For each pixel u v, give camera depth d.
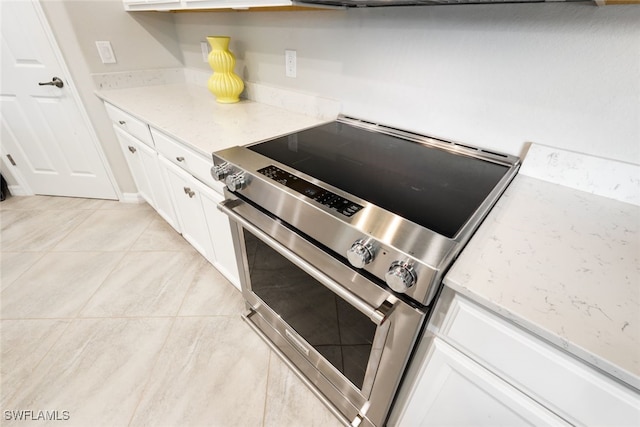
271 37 1.36
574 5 0.67
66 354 1.21
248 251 1.03
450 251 0.51
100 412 1.04
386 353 0.67
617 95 0.69
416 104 1.03
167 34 1.93
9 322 1.33
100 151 2.01
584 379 0.42
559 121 0.78
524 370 0.48
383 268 0.56
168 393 1.10
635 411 0.40
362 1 0.84
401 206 0.65
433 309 0.57
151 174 1.66
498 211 0.68
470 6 0.80
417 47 0.94
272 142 1.01
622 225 0.65
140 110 1.41
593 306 0.44
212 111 1.42
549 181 0.83
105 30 1.69
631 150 0.71
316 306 0.86
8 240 1.81
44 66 1.70
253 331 1.33
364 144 1.01
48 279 1.56
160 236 1.90
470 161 0.91
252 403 1.09
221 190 1.07
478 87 0.88
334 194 0.68
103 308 1.41
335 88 1.23
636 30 0.62
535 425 0.51
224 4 1.06
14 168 2.14
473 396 0.58
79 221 2.01
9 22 1.57
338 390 0.97
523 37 0.76
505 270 0.50
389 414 0.85
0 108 1.88
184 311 1.42
